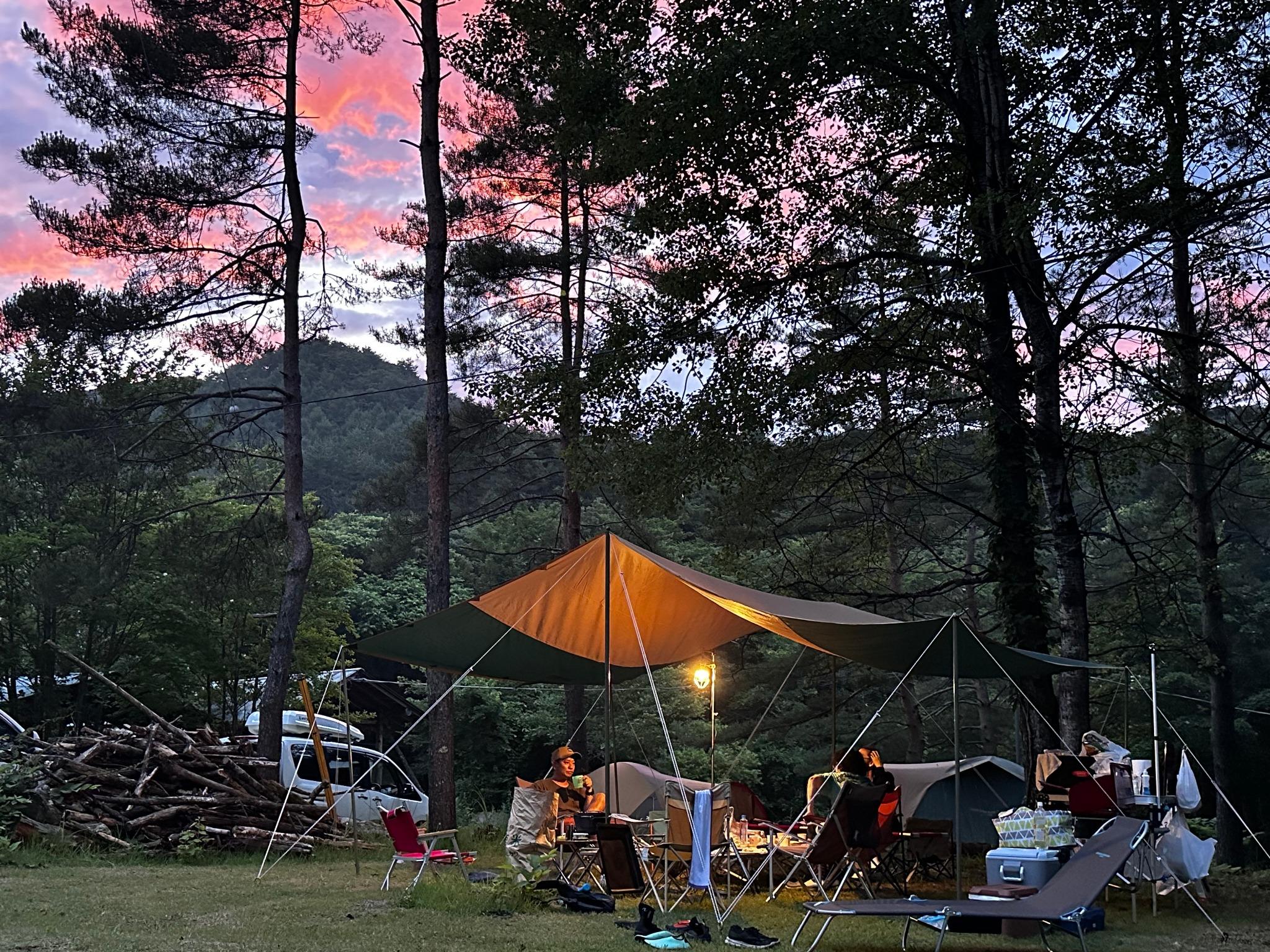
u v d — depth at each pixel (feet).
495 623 39.78
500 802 99.81
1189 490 65.31
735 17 45.60
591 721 95.61
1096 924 28.02
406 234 74.64
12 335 69.92
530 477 110.42
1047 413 47.55
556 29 49.08
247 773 46.09
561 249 74.33
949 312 49.08
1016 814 28.84
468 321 75.97
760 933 25.07
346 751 62.13
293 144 71.56
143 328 70.18
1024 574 47.75
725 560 59.57
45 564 78.59
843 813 28.22
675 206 49.19
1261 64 39.88
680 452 50.70
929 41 45.27
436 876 33.14
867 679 91.40
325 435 296.51
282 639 65.46
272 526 80.23
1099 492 62.23
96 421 78.07
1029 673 39.24
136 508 90.89
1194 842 31.14
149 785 43.34
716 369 50.93
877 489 61.57
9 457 83.25
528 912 27.78
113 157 67.87
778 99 44.65
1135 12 40.63
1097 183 40.34
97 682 87.97
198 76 68.95
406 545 107.86
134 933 23.40
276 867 38.58
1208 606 64.39
